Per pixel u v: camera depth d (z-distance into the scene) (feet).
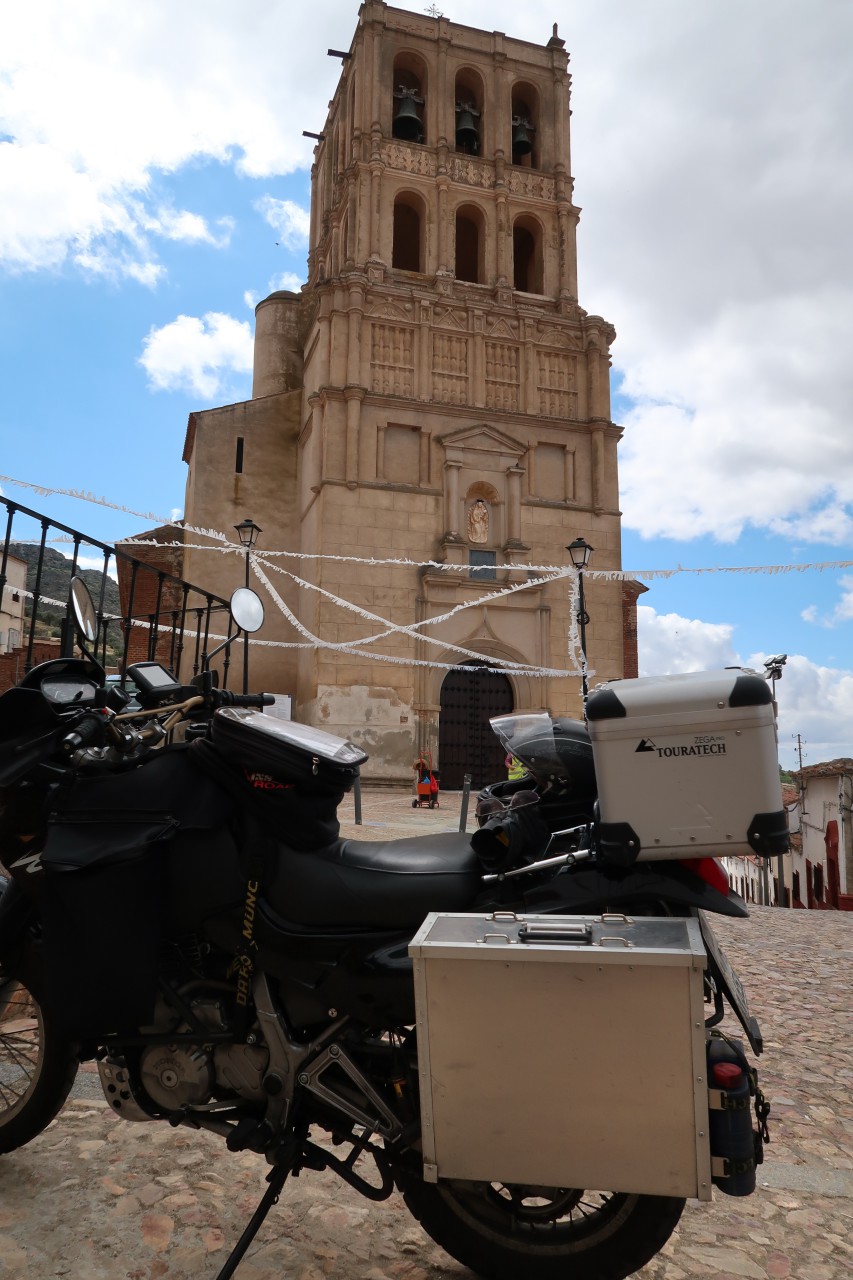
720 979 6.85
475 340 87.04
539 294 94.73
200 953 8.10
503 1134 6.42
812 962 22.61
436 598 80.64
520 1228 7.55
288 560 91.09
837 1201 9.52
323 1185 9.18
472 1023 6.46
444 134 92.17
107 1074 7.95
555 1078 6.34
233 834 7.86
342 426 81.87
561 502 86.58
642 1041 6.21
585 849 7.36
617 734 7.09
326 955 7.43
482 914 6.98
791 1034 15.85
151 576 88.94
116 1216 8.32
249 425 93.35
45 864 7.71
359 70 91.86
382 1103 7.14
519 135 96.43
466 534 83.61
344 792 7.98
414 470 83.87
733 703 6.89
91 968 7.61
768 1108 6.72
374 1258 7.96
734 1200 9.47
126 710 9.45
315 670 77.25
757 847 6.77
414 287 86.43
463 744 81.76
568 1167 6.34
